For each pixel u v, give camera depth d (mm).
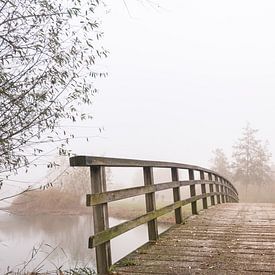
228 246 5875
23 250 12398
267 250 5574
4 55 5500
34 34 5645
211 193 14203
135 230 17719
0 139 5371
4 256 10969
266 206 15336
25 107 5613
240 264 4746
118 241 14531
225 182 20938
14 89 5566
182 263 4812
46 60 5754
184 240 6371
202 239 6488
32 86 5680
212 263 4812
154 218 6164
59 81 5824
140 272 4391
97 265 4305
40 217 25188
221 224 8500
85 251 12305
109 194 4418
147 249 5633
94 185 4223
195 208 10469
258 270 4461
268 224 8555
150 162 6094
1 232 18875
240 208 13938
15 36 5539
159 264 4750
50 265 9391
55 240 15750
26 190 6023
